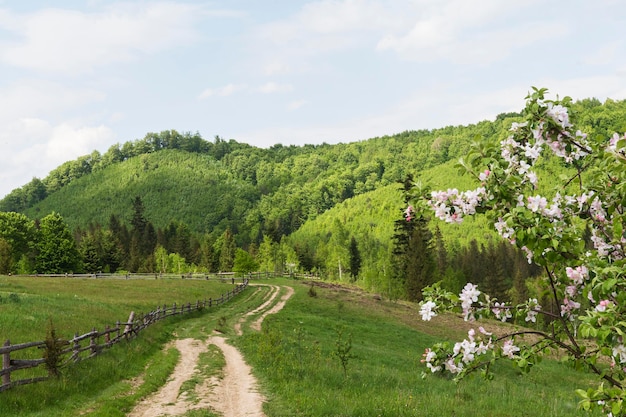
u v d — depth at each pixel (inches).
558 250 191.3
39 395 487.8
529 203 192.5
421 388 754.8
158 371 704.4
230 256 5211.6
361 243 5428.2
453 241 6205.7
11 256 3198.8
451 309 229.9
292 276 3762.3
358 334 1569.9
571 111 197.3
